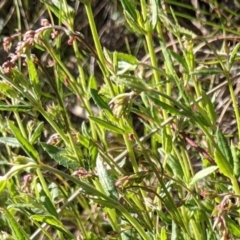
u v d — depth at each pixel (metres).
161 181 0.91
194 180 0.90
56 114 0.96
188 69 0.93
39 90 0.90
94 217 1.22
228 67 0.93
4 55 1.58
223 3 1.51
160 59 1.48
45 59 1.42
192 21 1.51
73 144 0.91
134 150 0.98
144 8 0.92
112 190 0.86
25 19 1.53
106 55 0.92
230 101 1.28
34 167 0.84
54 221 0.89
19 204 0.88
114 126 0.90
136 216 0.99
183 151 0.98
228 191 0.96
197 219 0.95
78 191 0.96
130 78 0.88
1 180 0.83
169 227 1.06
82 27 1.64
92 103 1.42
